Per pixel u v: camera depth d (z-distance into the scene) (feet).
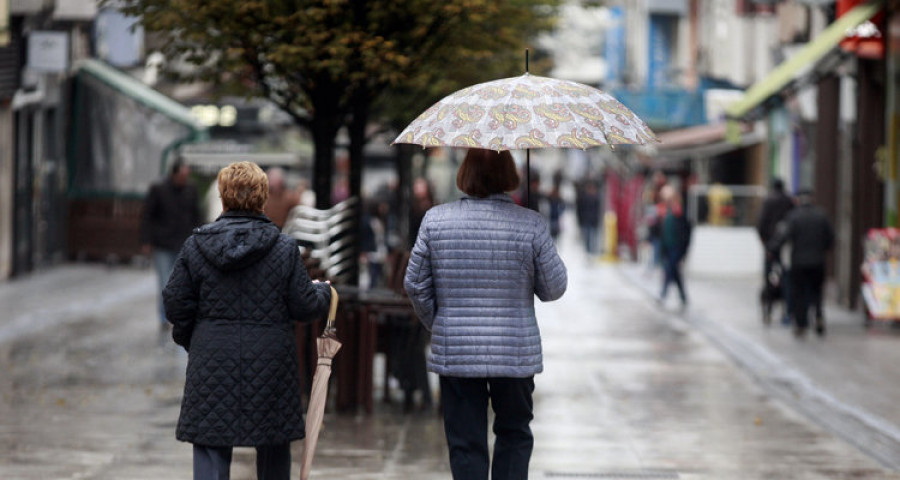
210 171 216.95
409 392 77.61
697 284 198.39
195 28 79.61
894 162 138.00
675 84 333.42
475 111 45.16
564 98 45.65
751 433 73.51
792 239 123.85
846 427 75.15
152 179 206.08
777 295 136.77
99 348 105.50
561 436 71.87
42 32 161.58
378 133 101.81
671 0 328.70
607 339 123.13
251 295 43.06
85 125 207.41
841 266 161.48
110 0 82.89
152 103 206.59
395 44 77.05
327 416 75.66
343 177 249.96
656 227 210.18
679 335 127.34
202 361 42.80
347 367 76.74
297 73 82.12
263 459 45.24
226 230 42.98
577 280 206.49
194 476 43.11
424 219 46.16
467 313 45.52
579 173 465.06
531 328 45.91
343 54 76.18
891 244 131.44
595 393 88.48
